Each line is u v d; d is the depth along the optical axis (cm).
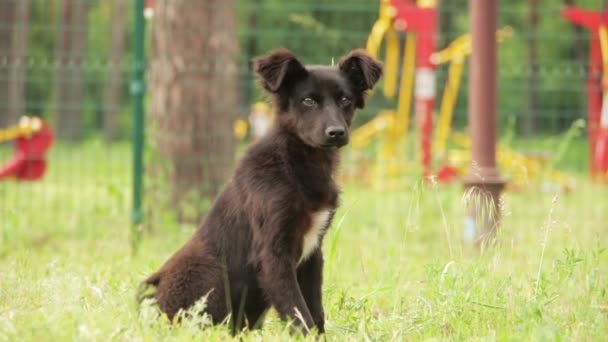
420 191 836
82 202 1470
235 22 1409
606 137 2034
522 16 4134
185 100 1364
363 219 1405
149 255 1029
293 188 689
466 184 1162
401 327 686
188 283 686
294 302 671
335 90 755
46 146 1836
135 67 1184
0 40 3095
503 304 726
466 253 1040
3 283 782
